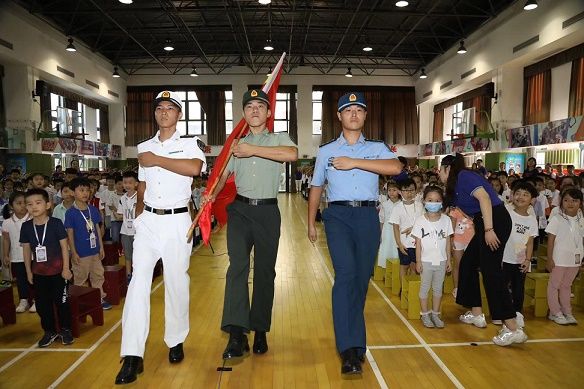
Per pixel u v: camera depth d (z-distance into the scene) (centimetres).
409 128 2464
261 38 2058
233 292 289
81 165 1994
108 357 322
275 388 271
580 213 408
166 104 293
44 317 346
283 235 1012
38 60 1549
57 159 1769
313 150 2500
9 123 1522
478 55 1745
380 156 290
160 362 309
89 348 341
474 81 1822
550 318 407
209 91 2402
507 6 1532
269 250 306
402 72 2453
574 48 1341
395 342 351
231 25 1711
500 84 1641
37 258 342
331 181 290
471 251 385
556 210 407
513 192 404
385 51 2255
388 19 1777
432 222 389
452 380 283
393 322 402
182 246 294
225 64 2338
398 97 2464
